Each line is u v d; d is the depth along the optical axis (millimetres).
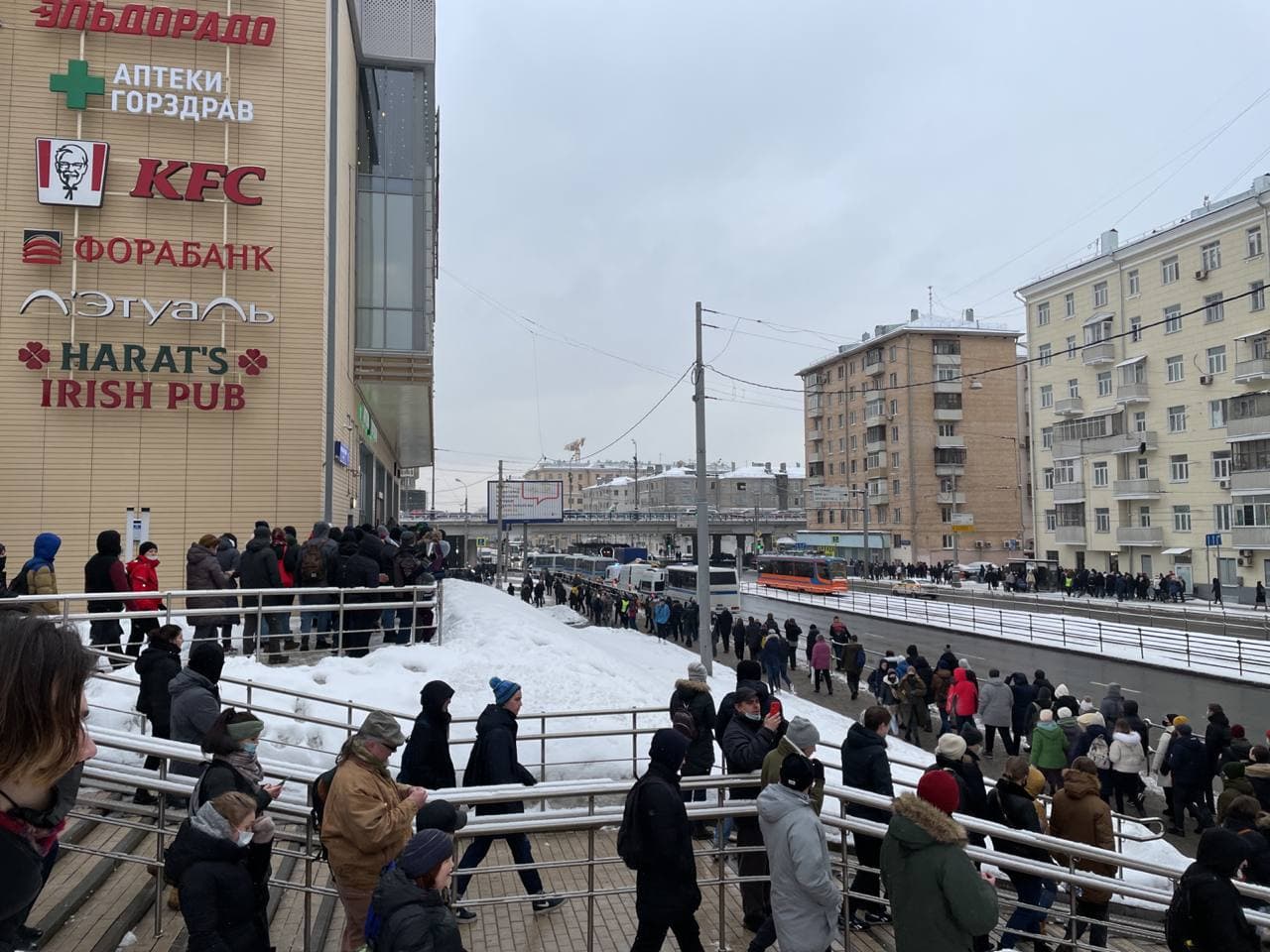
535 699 10375
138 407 16156
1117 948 7008
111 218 16219
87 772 4910
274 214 17047
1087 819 6695
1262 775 9281
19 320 15727
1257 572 40406
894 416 70375
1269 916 5426
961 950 3850
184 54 16859
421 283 23766
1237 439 41094
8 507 15523
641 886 4465
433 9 24375
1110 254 49438
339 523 19375
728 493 115438
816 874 4262
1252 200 40625
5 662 1752
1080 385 52438
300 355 17016
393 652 11422
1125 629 30781
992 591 51344
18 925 2012
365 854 4098
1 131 15867
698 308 22578
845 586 50438
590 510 151500
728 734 6039
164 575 16078
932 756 13844
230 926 3471
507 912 6043
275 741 8133
